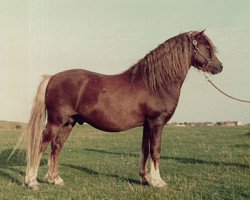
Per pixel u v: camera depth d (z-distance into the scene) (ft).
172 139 66.33
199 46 30.14
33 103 29.25
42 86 29.40
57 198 25.77
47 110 29.32
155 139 28.89
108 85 29.07
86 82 28.96
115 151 53.26
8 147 58.23
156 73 28.94
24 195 26.84
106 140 68.03
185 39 29.86
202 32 30.40
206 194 26.23
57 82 29.12
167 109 28.91
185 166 38.65
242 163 38.86
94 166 40.14
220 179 31.48
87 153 51.19
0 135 76.59
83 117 29.35
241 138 62.13
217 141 60.23
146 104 28.78
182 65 29.43
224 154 45.85
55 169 30.58
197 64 30.58
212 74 30.83
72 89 28.81
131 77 29.48
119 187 28.99
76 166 40.16
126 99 28.73
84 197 25.73
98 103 28.66
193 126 102.37
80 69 29.96
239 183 29.71
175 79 29.19
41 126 29.01
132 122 29.17
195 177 32.71
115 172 36.58
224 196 25.63
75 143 63.46
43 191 27.84
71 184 30.55
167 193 26.11
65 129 30.73
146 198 25.04
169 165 39.52
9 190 28.25
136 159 44.98
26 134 29.04
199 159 43.06
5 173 35.53
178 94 29.45
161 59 29.17
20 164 42.24
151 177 28.71
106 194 26.63
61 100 28.78
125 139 69.36
